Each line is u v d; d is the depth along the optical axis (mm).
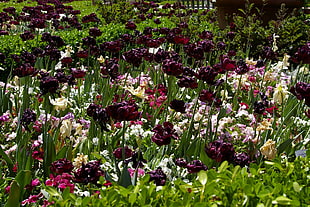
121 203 2002
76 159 3102
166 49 8461
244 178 2205
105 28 10133
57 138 3607
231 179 2162
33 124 4051
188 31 9414
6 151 3693
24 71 4090
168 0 24047
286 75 6590
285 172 2432
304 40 8750
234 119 4344
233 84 6000
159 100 4715
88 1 25031
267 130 3764
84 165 2596
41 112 4441
